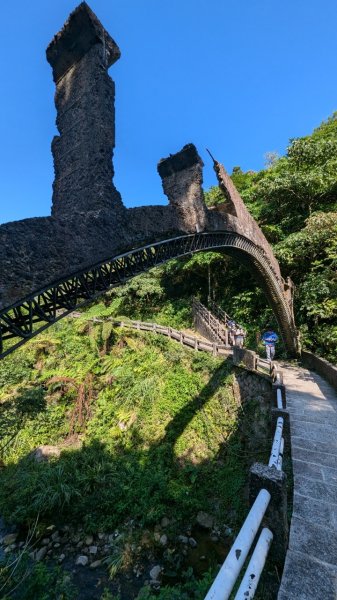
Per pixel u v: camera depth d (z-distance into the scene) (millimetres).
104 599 4789
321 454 3861
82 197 5672
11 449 10305
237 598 1535
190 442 8562
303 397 6652
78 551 6398
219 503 6926
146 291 18438
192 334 15523
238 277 17625
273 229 15836
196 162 7891
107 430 10242
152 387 10492
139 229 5953
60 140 6488
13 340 15125
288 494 3791
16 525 7270
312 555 2162
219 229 8734
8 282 3848
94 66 5977
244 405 8398
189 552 6031
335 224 12133
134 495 7223
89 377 12359
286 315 11961
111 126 5945
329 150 15734
